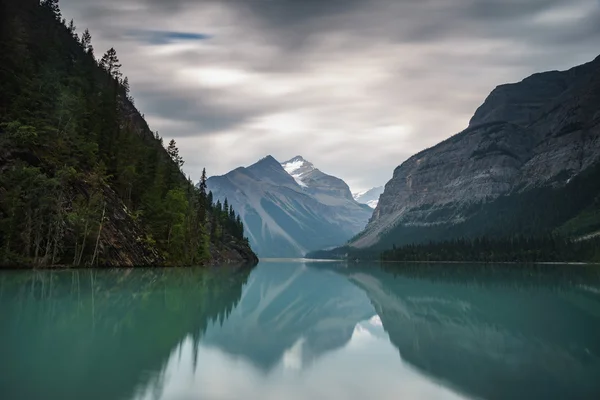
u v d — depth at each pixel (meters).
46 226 86.38
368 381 20.53
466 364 23.61
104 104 131.88
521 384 20.22
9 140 86.62
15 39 114.25
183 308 42.25
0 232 80.31
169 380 19.64
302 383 20.12
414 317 41.69
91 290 51.97
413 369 22.77
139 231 115.12
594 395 18.62
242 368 22.20
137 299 46.44
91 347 24.67
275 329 34.66
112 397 17.12
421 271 152.00
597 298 57.41
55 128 99.50
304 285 85.25
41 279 63.06
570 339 30.38
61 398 16.73
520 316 41.44
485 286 79.69
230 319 37.88
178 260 129.00
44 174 84.81
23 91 99.38
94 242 95.12
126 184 119.56
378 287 79.62
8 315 33.59
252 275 113.12
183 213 133.50
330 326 36.66
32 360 21.62
